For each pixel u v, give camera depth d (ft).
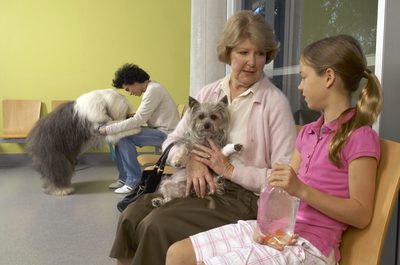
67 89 17.85
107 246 8.80
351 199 3.75
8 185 13.98
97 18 17.58
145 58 18.19
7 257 8.17
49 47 17.44
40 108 17.61
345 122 4.03
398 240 4.86
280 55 9.49
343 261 3.96
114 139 12.50
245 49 5.47
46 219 10.47
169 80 18.48
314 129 4.45
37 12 17.15
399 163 3.66
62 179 12.71
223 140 5.98
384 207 3.66
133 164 12.81
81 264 7.93
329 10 7.23
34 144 12.60
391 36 4.96
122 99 13.10
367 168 3.76
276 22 9.59
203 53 10.08
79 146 12.74
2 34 17.04
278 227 4.00
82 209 11.35
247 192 5.49
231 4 10.04
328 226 3.96
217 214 5.08
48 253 8.39
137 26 17.90
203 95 6.68
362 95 4.00
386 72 5.00
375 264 3.58
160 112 12.99
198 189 5.63
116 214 10.94
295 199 4.00
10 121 17.34
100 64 17.90
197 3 10.03
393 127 5.08
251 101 5.70
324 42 4.18
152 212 5.18
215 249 4.07
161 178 6.53
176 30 18.17
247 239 4.15
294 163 4.66
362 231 3.83
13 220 10.35
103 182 14.55
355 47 4.06
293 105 8.94
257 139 5.56
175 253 4.15
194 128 6.22
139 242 5.11
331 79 4.05
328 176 4.03
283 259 3.64
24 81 17.49
